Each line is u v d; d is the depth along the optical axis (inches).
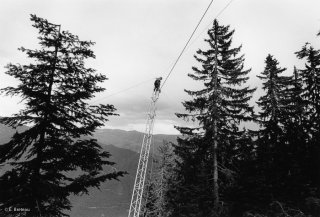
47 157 456.1
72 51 491.5
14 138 441.7
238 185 809.5
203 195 845.2
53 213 442.0
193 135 864.9
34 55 466.0
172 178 1294.3
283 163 887.1
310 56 974.4
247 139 847.1
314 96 949.2
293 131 941.2
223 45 911.7
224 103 857.5
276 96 995.9
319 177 853.8
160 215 1232.2
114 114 501.0
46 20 480.4
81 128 483.2
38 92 447.8
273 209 825.5
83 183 462.3
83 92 474.3
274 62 1024.2
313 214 816.3
